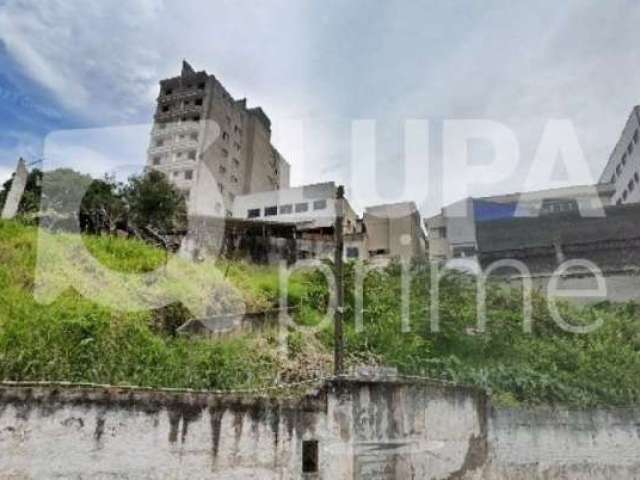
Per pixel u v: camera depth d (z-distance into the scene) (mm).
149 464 7387
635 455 12328
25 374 8008
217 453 7816
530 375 12766
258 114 47344
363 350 12828
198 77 41969
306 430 8500
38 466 6828
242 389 9109
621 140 35094
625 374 13914
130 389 7543
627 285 21984
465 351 14219
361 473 8750
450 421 10234
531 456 11258
